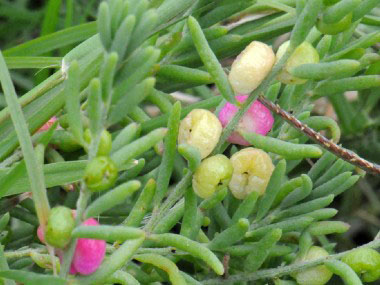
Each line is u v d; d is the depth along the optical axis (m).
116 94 0.07
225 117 0.09
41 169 0.08
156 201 0.10
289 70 0.09
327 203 0.11
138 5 0.07
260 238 0.11
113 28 0.07
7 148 0.11
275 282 0.11
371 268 0.10
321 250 0.11
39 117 0.11
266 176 0.10
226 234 0.10
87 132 0.08
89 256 0.08
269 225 0.11
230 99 0.09
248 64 0.09
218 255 0.11
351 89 0.11
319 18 0.09
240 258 0.11
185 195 0.10
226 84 0.09
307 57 0.09
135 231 0.07
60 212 0.07
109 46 0.07
